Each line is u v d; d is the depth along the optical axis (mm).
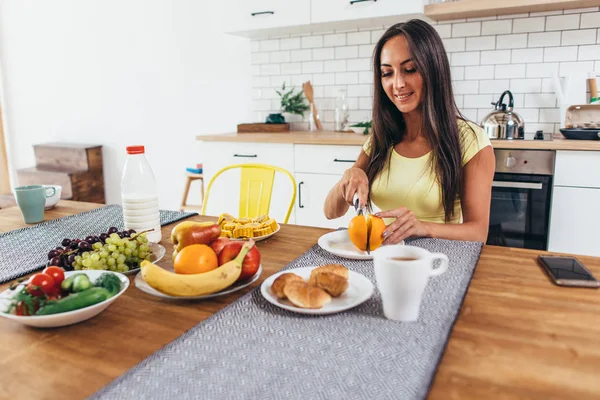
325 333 764
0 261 1160
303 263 1100
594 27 2701
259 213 1992
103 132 4457
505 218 2523
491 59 2955
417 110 1596
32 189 1521
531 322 797
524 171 2432
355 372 651
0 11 4668
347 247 1209
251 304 879
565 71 2807
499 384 626
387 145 1676
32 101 4754
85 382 653
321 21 3010
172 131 4148
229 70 3803
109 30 4188
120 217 1590
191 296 893
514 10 2721
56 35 4449
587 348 712
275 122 3480
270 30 3334
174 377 648
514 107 2955
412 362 671
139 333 791
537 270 1040
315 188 2947
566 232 2410
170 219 1549
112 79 4293
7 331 802
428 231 1289
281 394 606
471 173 1535
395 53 1489
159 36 4000
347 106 3385
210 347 727
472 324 795
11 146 5008
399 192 1630
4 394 627
